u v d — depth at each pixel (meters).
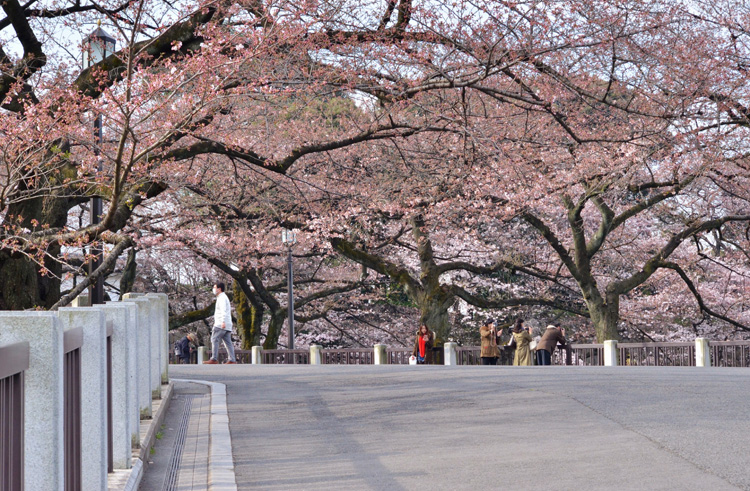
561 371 20.44
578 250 40.28
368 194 32.75
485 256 48.16
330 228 35.22
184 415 13.76
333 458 9.78
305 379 20.39
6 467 4.39
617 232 46.59
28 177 16.81
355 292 52.78
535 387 15.88
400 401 15.00
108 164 19.05
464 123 23.45
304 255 45.62
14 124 15.38
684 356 32.22
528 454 9.31
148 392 11.44
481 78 20.59
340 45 21.14
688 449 9.05
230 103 20.45
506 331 50.91
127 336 8.37
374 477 8.54
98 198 18.83
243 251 39.88
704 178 33.59
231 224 39.28
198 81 16.36
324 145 22.45
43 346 4.87
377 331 55.22
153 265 50.62
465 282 50.06
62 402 5.03
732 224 43.56
